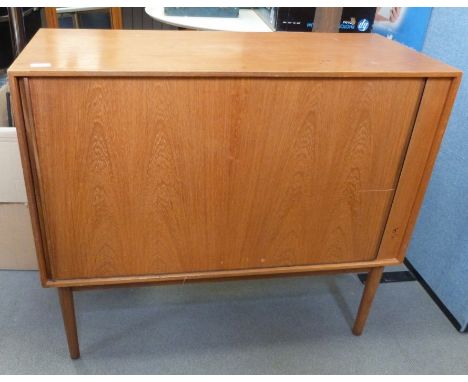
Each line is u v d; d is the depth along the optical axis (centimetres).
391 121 110
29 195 103
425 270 175
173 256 121
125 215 111
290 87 100
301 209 119
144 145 102
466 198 151
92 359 141
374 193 121
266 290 172
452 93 108
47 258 115
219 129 103
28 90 92
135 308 160
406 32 171
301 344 150
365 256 133
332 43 127
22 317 153
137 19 320
